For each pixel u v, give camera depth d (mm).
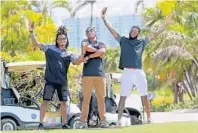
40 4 45500
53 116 16953
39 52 39438
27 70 18875
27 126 17766
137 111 17938
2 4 43719
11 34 42219
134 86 11898
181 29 43969
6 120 17672
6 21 42938
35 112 17938
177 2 45156
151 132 9336
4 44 42406
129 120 16859
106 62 55719
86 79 11266
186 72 45344
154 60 44844
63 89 11258
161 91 45875
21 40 41750
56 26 43312
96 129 10180
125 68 11367
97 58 11258
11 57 39719
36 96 18359
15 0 44062
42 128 11258
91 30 11273
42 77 18875
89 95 11375
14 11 43594
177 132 9227
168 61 44469
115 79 18391
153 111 38875
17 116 17766
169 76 45500
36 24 43625
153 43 44438
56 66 11062
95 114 14852
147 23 46500
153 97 41750
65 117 11609
